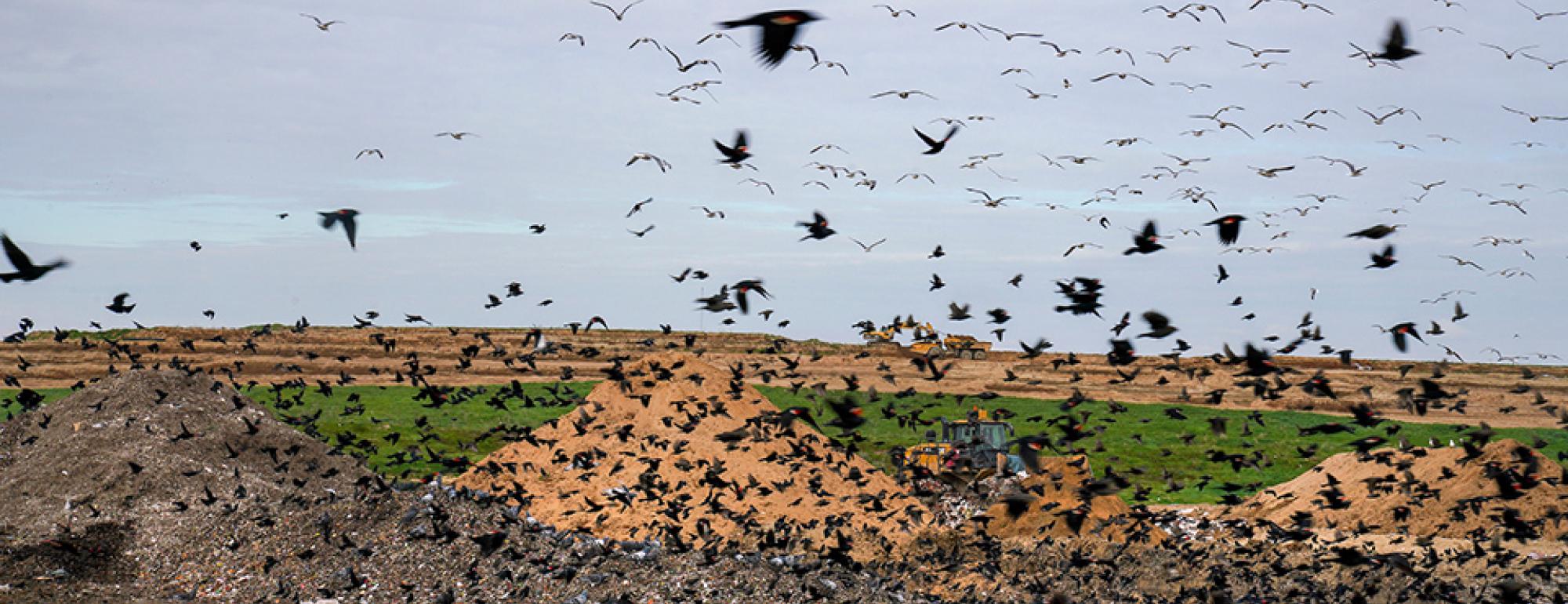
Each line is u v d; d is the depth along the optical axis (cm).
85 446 2486
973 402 4966
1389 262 1375
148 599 1812
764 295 1130
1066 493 2288
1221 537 2367
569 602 1606
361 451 3247
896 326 2058
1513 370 6588
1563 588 1891
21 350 5566
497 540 1719
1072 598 1741
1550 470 2611
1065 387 5725
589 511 2298
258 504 2219
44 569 1892
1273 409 5069
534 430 2784
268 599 1786
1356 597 1694
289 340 6341
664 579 1741
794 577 1764
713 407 2341
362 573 1836
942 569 1908
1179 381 5947
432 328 7325
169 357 5519
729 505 2278
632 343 6944
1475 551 1958
